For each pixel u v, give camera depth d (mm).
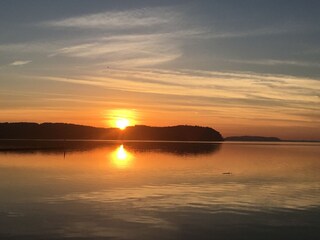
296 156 83438
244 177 40594
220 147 137625
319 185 34688
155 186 32938
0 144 128250
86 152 89438
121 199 26734
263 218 21688
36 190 30422
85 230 18984
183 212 22891
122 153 87188
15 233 18391
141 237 18016
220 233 18812
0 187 32062
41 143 147125
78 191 29969
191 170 47625
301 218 21703
